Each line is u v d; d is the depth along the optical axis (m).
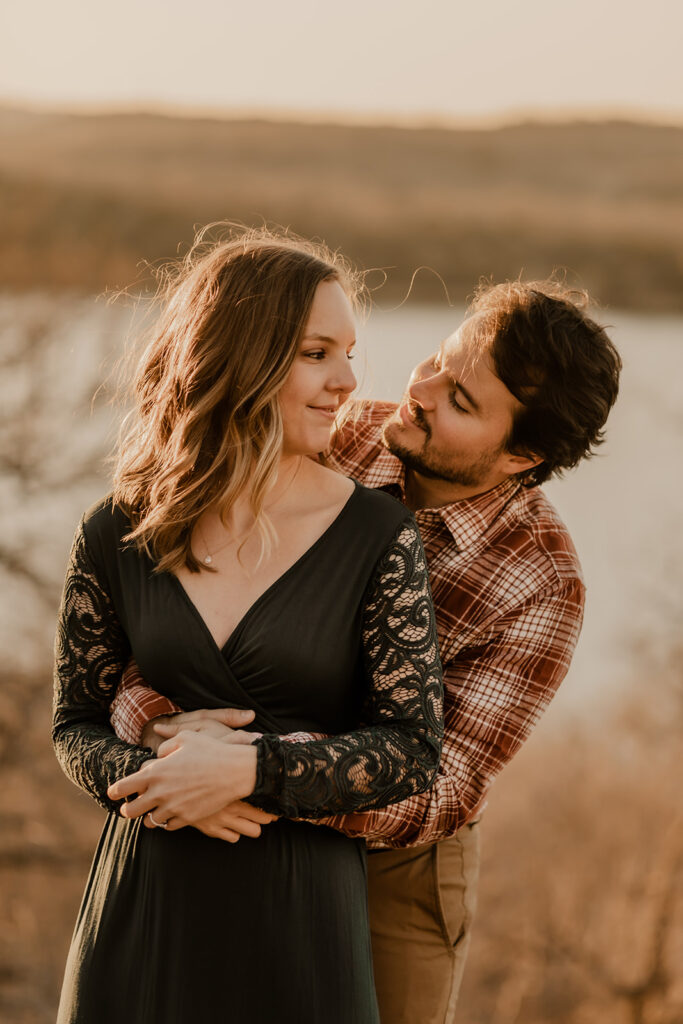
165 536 1.76
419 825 1.91
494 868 7.72
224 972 1.68
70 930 7.10
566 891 7.41
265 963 1.69
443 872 2.17
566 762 8.16
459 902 2.22
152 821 1.67
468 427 2.06
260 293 1.72
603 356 2.07
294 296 1.71
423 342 11.59
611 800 7.80
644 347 16.19
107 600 1.83
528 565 2.11
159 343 1.87
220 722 1.70
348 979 1.72
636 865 7.41
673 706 8.38
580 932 7.21
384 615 1.73
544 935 7.22
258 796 1.63
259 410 1.70
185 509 1.75
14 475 7.69
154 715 1.77
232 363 1.71
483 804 2.27
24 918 7.12
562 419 2.04
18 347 7.70
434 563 2.13
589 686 8.68
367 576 1.73
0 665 7.75
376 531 1.75
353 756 1.64
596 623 8.94
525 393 2.03
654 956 7.07
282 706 1.71
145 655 1.77
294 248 1.82
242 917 1.70
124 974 1.72
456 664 2.10
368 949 1.80
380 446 2.27
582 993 7.02
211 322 1.74
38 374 7.68
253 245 1.79
